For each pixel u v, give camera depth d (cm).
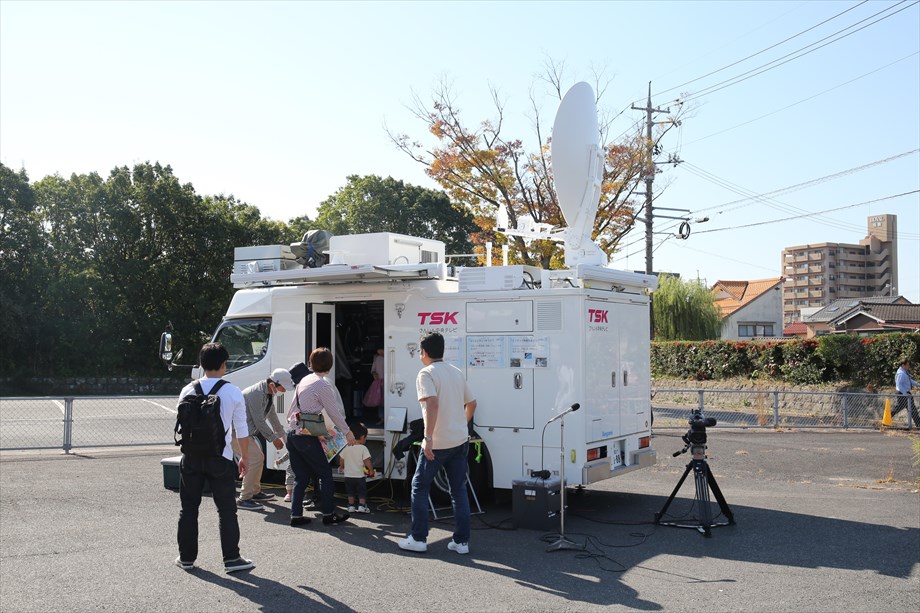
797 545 679
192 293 3709
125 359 3678
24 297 3434
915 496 923
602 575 584
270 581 566
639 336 898
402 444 821
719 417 1962
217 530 723
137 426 1700
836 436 1622
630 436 864
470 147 2241
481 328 823
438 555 642
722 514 800
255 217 4122
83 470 1091
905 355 1972
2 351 3419
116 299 3616
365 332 1040
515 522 745
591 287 808
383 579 571
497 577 578
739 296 6506
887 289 9038
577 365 770
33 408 1958
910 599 527
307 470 758
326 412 744
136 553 643
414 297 871
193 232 3759
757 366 2431
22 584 555
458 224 4641
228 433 592
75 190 3700
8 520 766
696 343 2692
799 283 13675
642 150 2297
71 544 672
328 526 754
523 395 796
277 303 960
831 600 525
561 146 911
